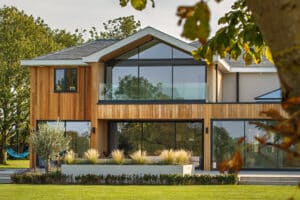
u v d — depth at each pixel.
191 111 29.91
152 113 30.34
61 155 30.14
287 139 1.96
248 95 33.78
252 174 27.03
